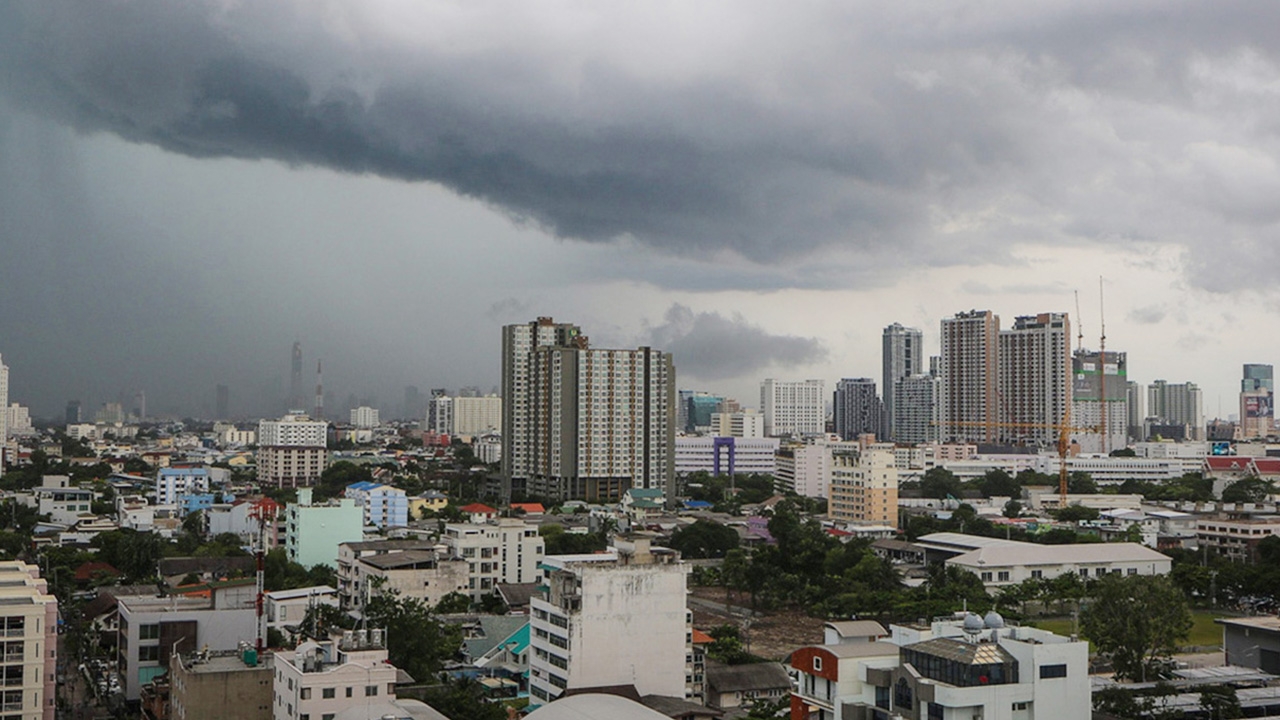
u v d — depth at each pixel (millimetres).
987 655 167000
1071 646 168500
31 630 199125
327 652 191500
